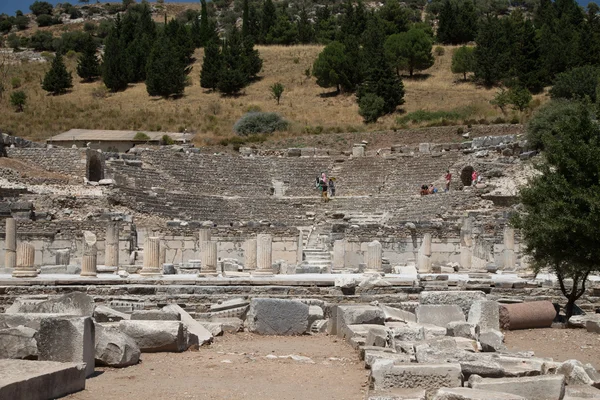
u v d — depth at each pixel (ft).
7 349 47.85
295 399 42.83
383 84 307.58
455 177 205.26
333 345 64.39
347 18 438.40
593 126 82.64
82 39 499.92
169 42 402.11
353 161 234.58
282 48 431.43
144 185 198.70
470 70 347.56
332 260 142.92
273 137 273.13
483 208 178.29
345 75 341.21
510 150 212.23
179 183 206.59
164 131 285.43
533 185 85.40
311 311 75.82
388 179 219.82
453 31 422.82
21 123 292.40
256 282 90.38
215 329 69.67
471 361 46.34
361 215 191.21
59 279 89.76
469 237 146.82
